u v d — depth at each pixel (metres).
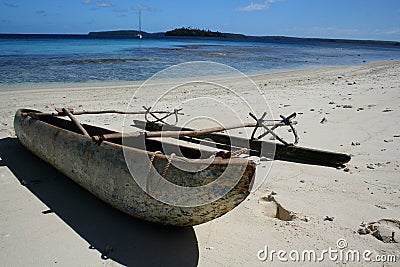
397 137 6.09
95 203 3.73
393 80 14.91
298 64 25.19
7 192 3.92
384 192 4.05
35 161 4.89
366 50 62.66
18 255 2.83
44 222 3.32
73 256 2.84
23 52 27.98
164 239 3.12
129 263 2.79
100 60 22.19
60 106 8.61
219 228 3.32
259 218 3.51
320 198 3.92
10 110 7.99
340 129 6.64
